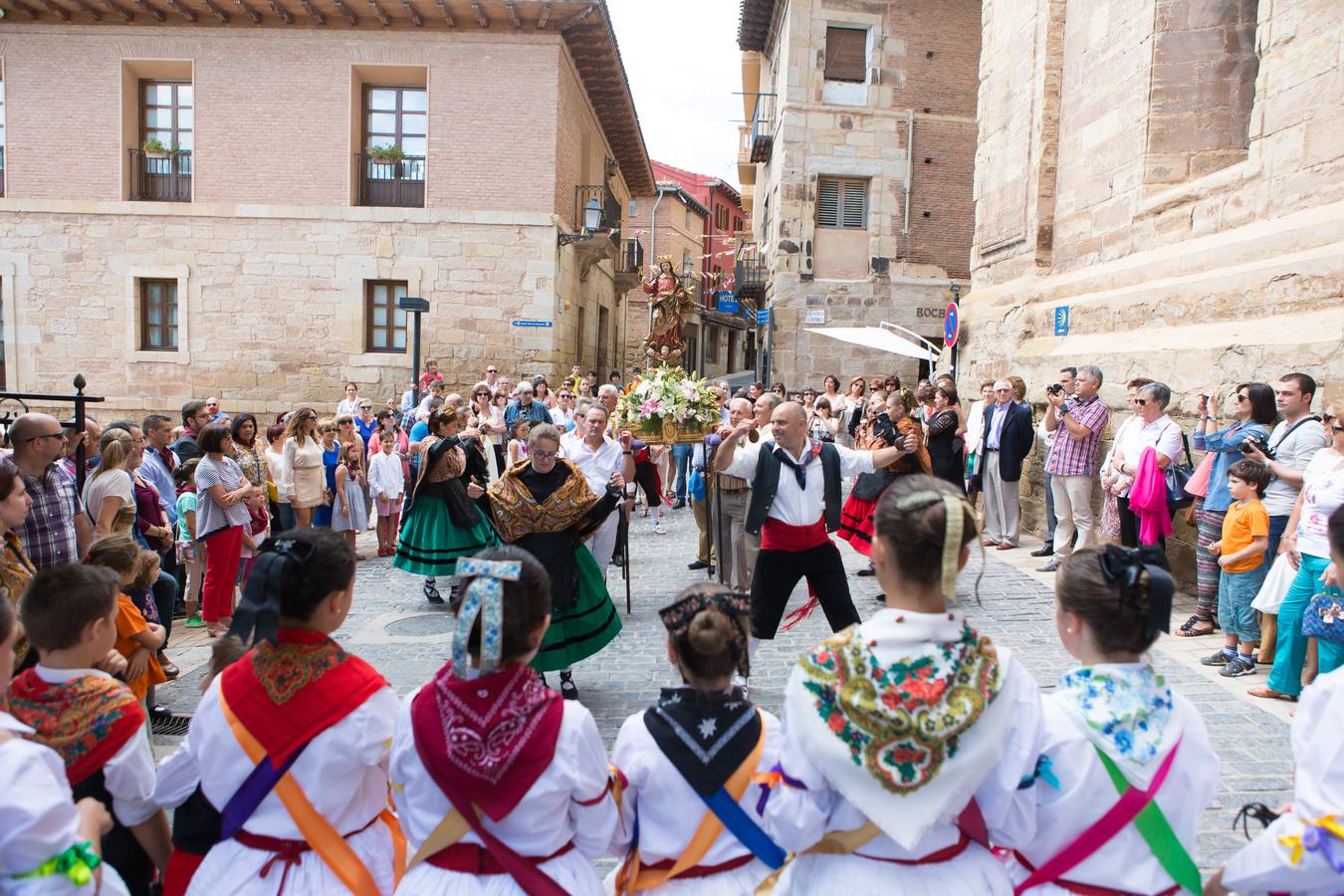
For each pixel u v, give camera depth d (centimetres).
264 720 229
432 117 1767
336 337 1783
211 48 1750
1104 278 990
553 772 217
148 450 753
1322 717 194
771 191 2398
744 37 2569
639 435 712
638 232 4081
